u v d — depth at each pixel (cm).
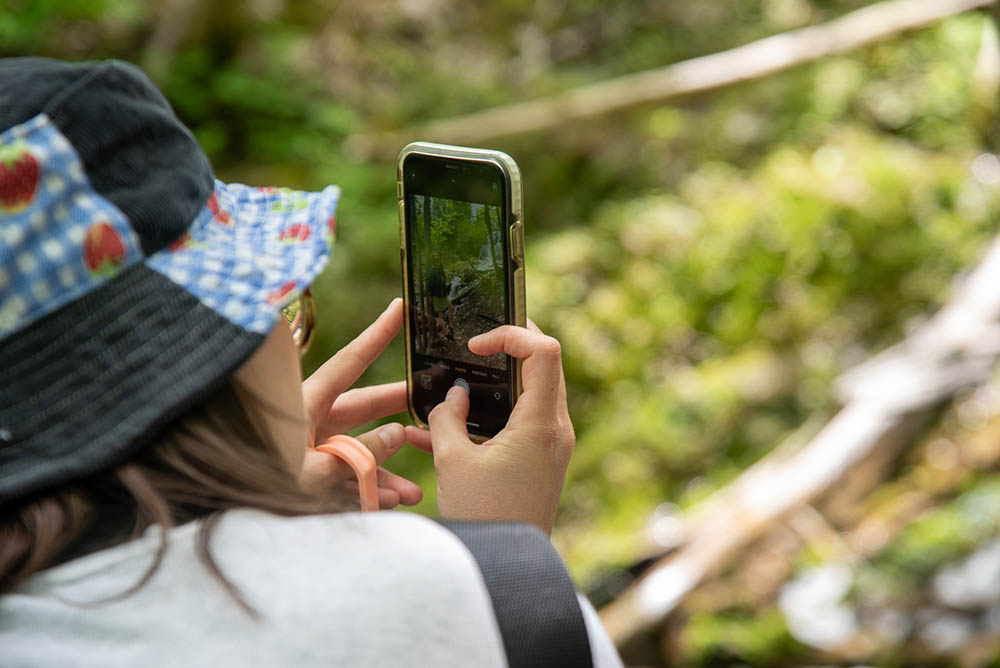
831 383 497
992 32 621
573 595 65
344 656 56
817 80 666
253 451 62
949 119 652
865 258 545
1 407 58
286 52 614
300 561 59
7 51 529
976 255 544
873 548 383
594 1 758
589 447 471
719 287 535
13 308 57
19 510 59
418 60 682
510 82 692
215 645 56
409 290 103
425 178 100
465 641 59
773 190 568
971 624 357
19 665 57
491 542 66
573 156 621
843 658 353
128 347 59
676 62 725
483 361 98
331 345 488
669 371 512
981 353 405
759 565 381
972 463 404
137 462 60
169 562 58
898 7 563
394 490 95
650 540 400
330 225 66
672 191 609
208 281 61
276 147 575
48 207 58
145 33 602
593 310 521
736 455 472
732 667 357
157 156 63
